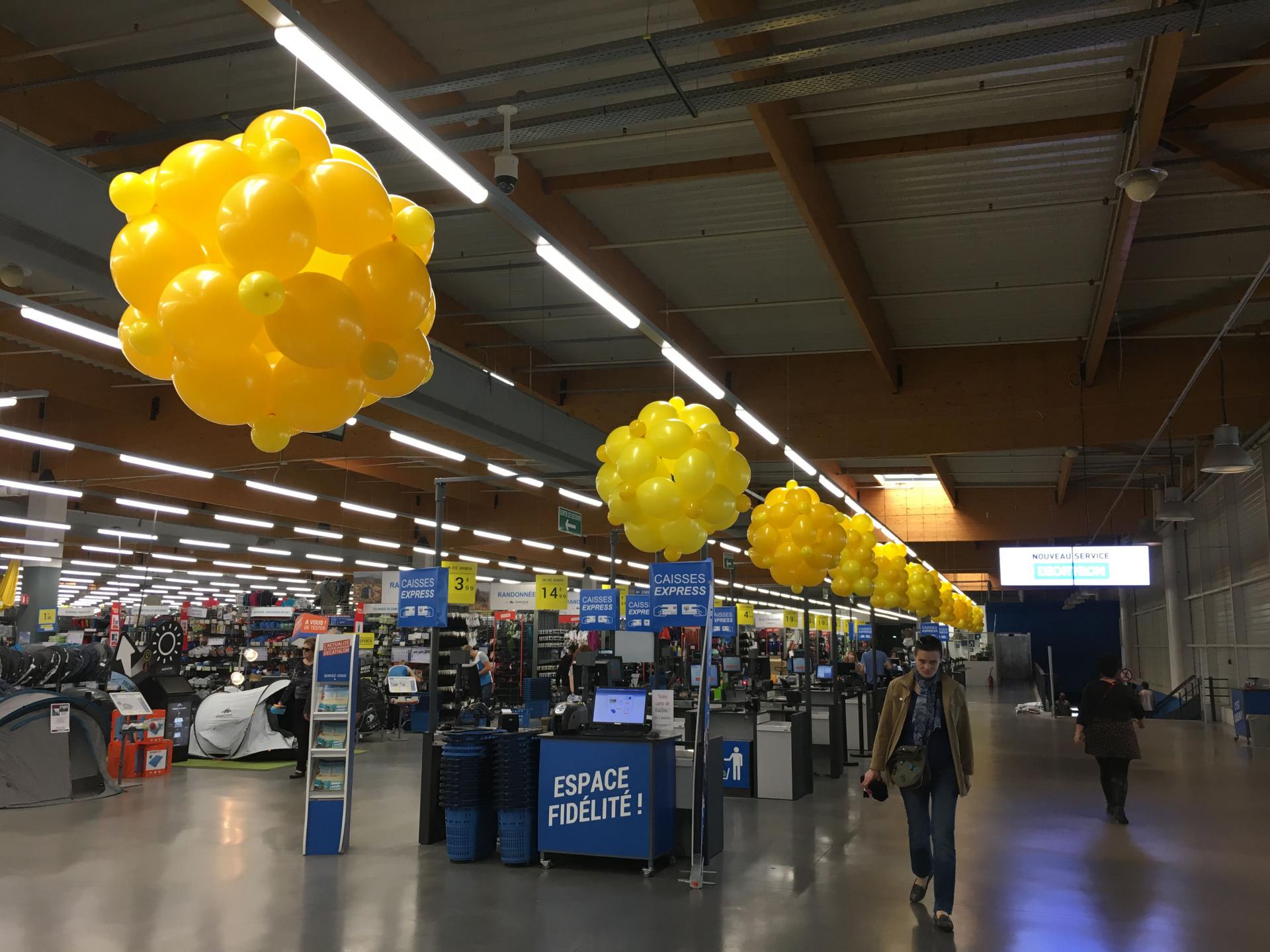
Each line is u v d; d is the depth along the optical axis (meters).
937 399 11.17
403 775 10.84
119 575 32.06
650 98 5.35
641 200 7.75
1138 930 4.90
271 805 8.94
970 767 5.22
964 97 6.16
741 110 6.29
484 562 27.78
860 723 12.58
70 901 5.49
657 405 6.58
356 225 2.83
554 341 10.55
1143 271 9.08
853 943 4.67
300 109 3.12
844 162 6.95
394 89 5.22
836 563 8.82
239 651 20.38
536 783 6.56
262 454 13.21
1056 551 18.64
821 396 11.54
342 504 15.95
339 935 4.82
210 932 4.88
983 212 7.66
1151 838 7.25
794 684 13.55
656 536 6.62
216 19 5.47
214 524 23.69
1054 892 5.64
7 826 7.88
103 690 11.45
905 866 6.31
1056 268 8.91
